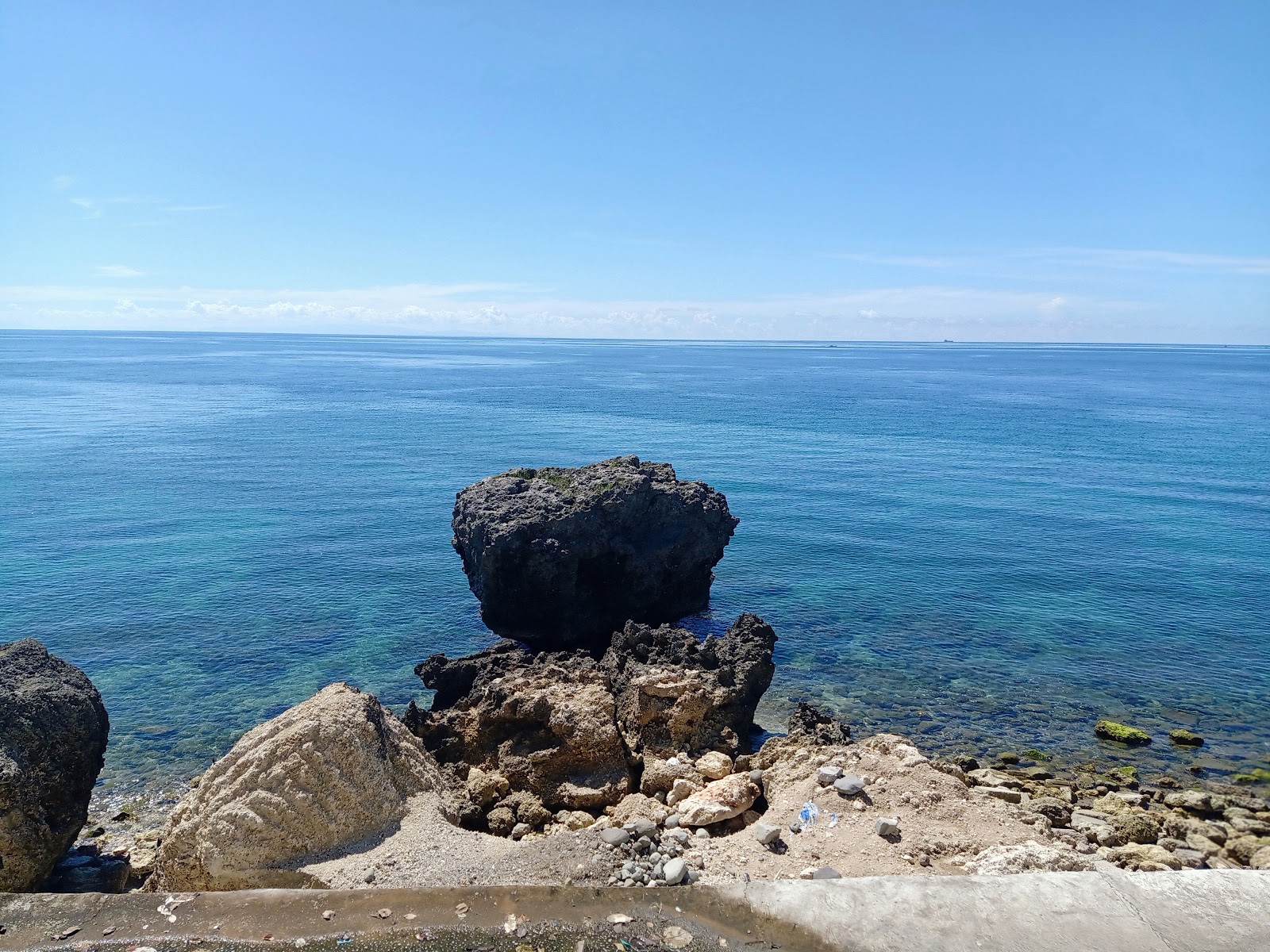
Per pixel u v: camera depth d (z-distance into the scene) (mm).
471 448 72875
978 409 112250
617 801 16281
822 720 19094
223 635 28422
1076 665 26609
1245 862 14688
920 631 29406
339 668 26062
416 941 8586
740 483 57219
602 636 28094
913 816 12148
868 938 8305
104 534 41094
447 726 18156
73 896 9445
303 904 9242
